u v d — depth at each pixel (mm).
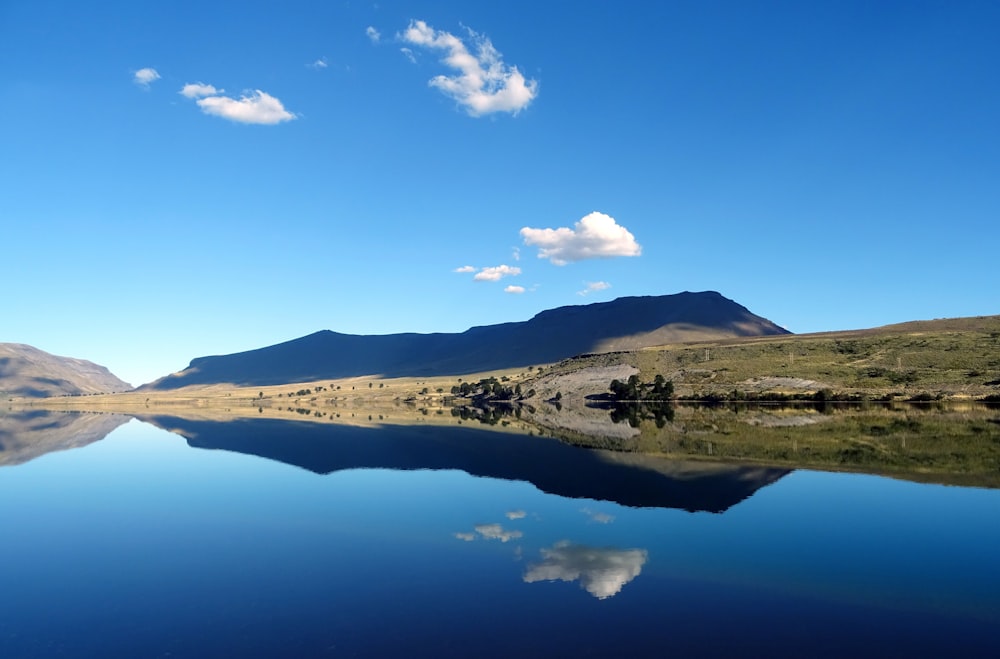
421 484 36219
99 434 77750
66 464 48094
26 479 40688
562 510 28688
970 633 15195
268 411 142125
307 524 26641
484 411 129750
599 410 123188
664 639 14766
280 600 17562
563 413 115562
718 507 29188
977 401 104875
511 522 26469
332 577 19547
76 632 15602
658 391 138375
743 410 105812
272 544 23562
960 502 29875
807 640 14781
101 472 43188
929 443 52000
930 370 128875
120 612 16922
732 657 13875
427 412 127938
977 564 20516
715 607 16812
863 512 27875
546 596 17641
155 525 27000
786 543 22891
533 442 59500
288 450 55594
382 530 25344
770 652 14125
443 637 14930
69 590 18750
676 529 25047
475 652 14109
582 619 15945
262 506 30562
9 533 25875
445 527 25703
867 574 19500
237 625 15852
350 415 116812
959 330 161875
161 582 19375
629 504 29891
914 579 19047
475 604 17047
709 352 176375
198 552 22656
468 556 21594
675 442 56781
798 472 38469
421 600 17391
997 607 16828
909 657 13891
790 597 17562
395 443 60562
